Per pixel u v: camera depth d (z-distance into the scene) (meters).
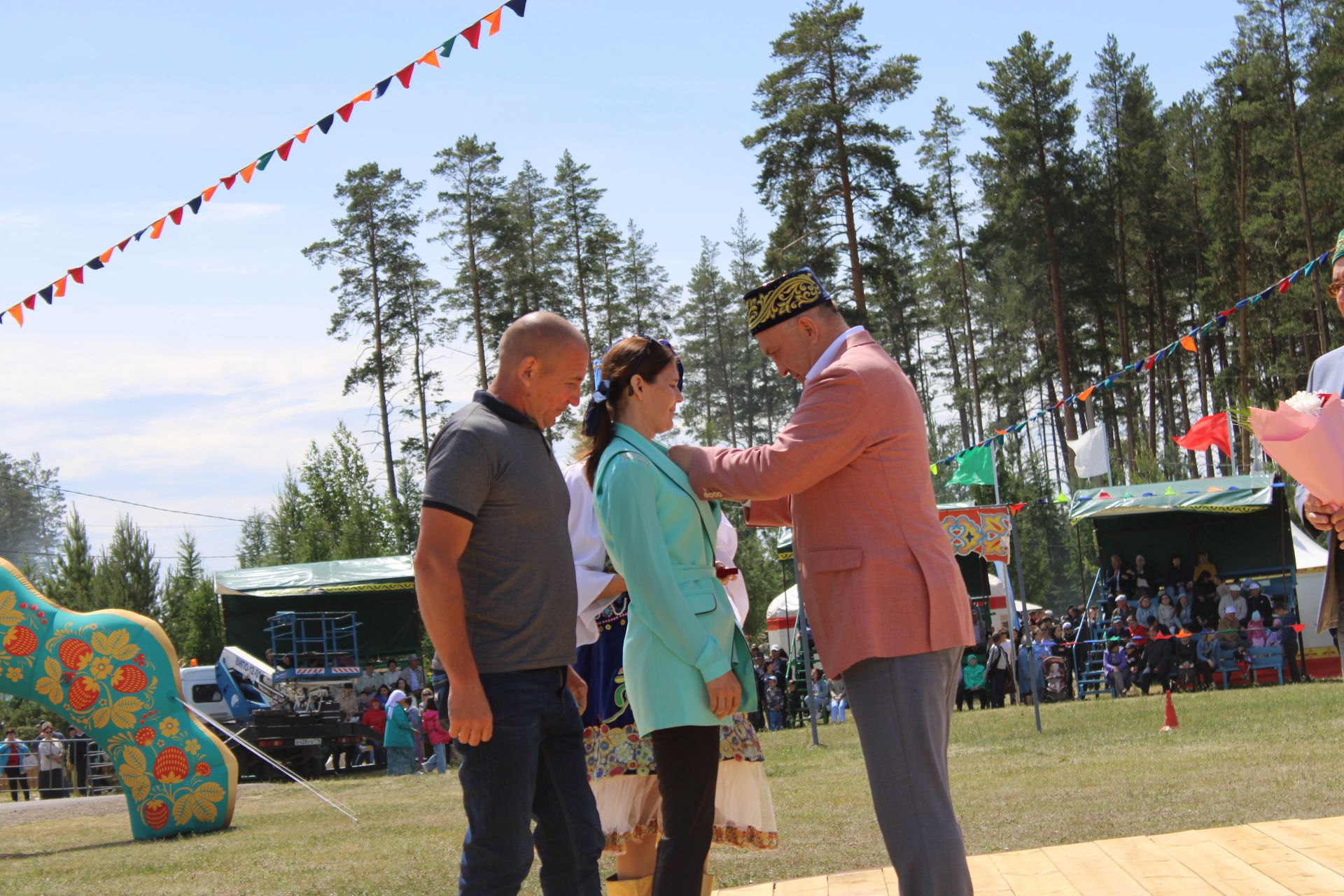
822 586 3.41
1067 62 40.81
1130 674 22.89
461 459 3.22
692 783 3.58
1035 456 41.41
